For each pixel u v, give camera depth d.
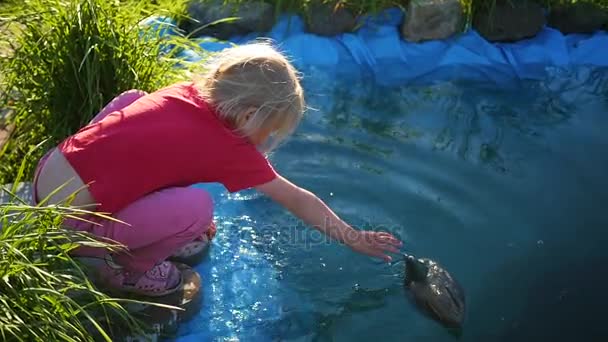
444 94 3.95
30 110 3.10
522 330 2.51
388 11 4.36
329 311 2.59
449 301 2.55
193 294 2.57
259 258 2.81
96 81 3.00
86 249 2.41
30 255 2.25
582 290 2.70
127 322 2.24
